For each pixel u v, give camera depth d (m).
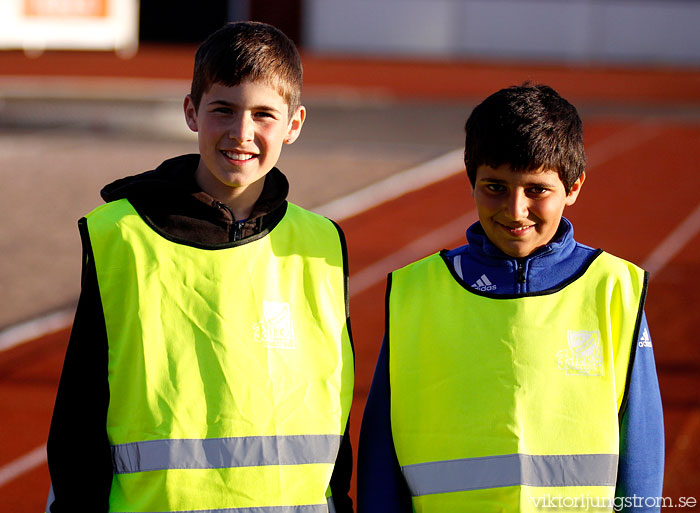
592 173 15.09
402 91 26.11
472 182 2.62
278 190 2.67
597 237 11.20
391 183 14.02
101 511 2.47
